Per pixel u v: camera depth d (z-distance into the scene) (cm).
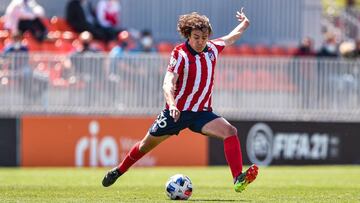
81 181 4059
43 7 7088
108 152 5638
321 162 5981
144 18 7194
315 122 5944
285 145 5906
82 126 5597
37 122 5544
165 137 2870
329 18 7769
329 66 5897
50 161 5566
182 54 2780
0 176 4506
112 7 6875
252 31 7362
